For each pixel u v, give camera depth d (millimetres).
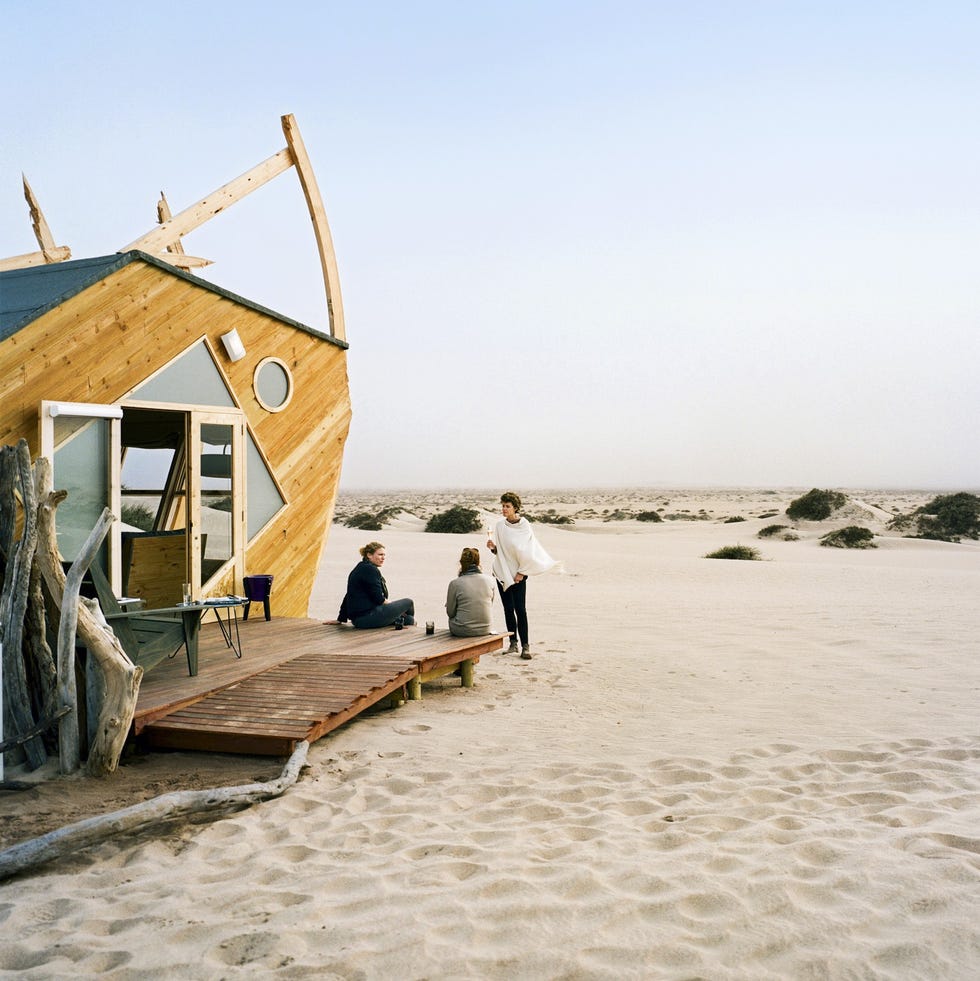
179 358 9547
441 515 46594
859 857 4543
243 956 3613
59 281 8727
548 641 12203
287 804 5578
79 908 4098
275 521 11094
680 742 7070
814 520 46969
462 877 4406
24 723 6023
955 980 3416
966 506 45625
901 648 11328
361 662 8305
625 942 3717
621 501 129875
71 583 5801
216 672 7926
